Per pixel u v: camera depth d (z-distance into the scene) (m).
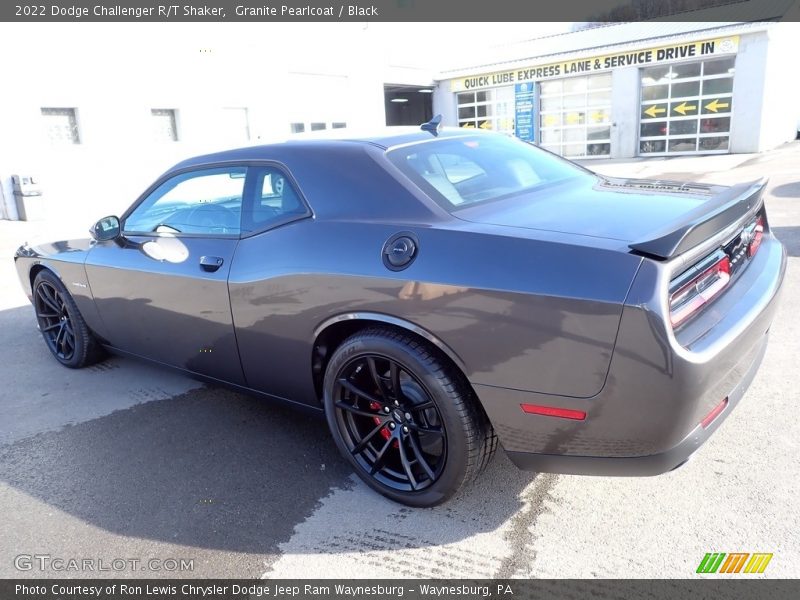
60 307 4.26
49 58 13.27
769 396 3.17
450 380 2.24
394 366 2.38
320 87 19.28
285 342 2.72
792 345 3.77
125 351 3.91
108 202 14.48
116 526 2.52
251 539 2.39
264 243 2.76
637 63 18.77
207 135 16.33
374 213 2.49
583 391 1.98
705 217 1.97
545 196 2.65
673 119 18.67
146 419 3.47
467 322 2.13
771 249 2.79
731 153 17.69
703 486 2.51
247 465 2.92
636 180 3.14
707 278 2.16
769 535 2.21
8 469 3.02
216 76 16.34
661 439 1.95
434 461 2.48
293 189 2.74
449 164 2.76
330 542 2.35
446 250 2.21
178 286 3.12
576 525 2.35
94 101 14.07
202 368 3.33
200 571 2.23
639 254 1.91
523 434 2.15
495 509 2.48
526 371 2.05
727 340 2.00
